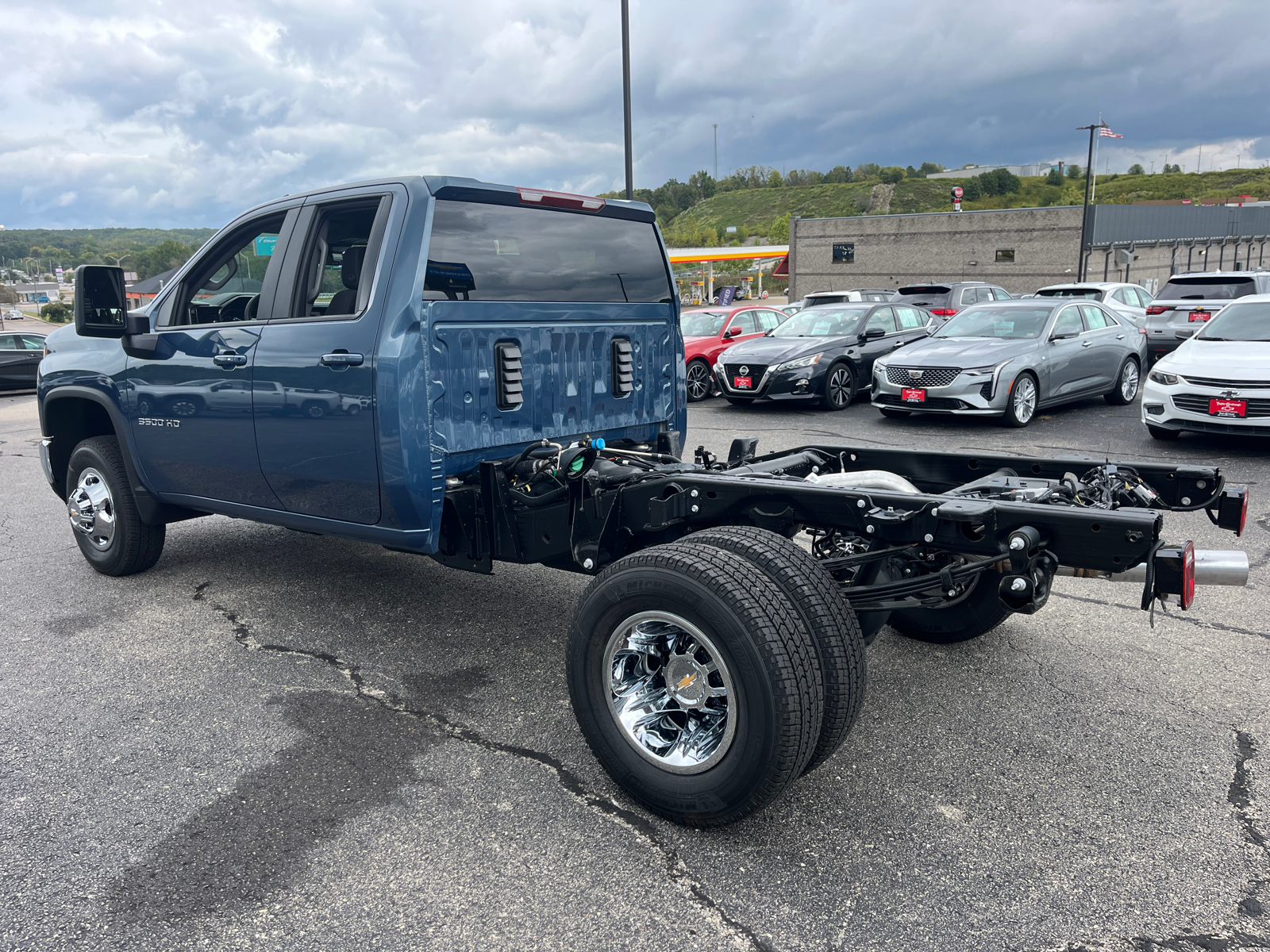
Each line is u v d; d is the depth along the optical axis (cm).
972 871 247
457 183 345
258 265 410
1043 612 453
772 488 292
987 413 1030
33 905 236
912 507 269
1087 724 331
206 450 423
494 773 304
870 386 1294
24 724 342
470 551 367
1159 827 266
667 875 247
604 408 416
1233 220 5344
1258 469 772
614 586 271
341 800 287
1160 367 896
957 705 349
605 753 280
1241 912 228
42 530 665
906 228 4928
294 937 223
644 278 439
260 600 486
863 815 276
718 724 265
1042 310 1144
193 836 267
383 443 338
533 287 382
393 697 364
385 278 338
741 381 1255
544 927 226
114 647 421
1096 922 225
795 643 246
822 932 223
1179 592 228
